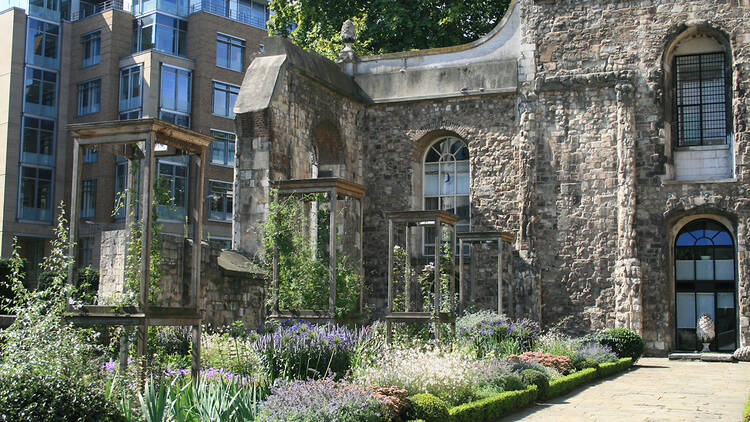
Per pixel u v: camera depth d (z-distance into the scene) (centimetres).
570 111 2464
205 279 1833
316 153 2633
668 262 2352
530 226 2447
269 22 3516
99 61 4262
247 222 2186
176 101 4216
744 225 2278
